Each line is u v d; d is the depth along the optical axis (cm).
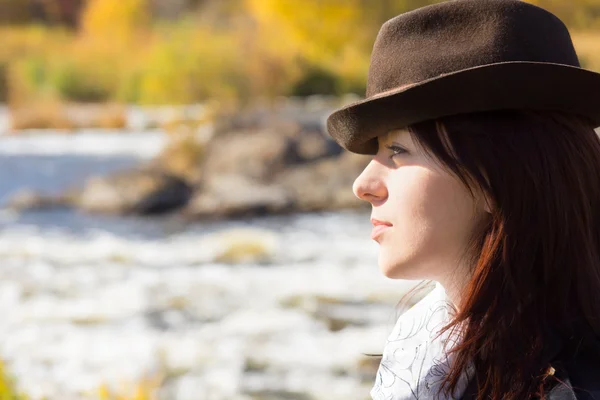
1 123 3206
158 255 1131
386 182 107
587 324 100
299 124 1961
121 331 757
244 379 613
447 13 101
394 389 113
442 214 102
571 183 100
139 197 1585
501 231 99
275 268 1018
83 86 3816
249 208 1524
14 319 805
